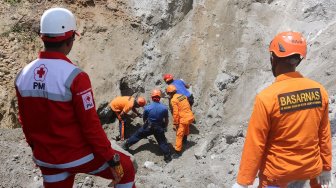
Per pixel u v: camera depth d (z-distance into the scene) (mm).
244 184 3139
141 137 8797
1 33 9445
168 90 9180
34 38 9641
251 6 11234
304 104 3059
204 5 11336
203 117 9805
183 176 8070
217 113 9594
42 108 2969
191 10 11320
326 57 9414
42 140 3047
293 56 3104
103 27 10336
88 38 10102
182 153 9008
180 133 8867
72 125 3018
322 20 10703
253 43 10586
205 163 8383
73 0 10328
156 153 9148
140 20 10703
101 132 3021
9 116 8617
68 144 3027
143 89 10102
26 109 3039
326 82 8609
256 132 3066
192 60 10562
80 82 2928
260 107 3053
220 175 7871
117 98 9188
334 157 5617
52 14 3020
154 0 10898
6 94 8742
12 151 7328
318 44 10039
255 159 3090
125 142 8883
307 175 3172
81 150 3082
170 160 8836
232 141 8680
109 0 10719
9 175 6773
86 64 9750
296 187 3551
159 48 10617
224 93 9875
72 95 2924
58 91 2908
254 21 10992
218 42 10734
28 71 3008
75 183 6988
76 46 9906
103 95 9477
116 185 3385
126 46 10336
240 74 10141
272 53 3240
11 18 9672
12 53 9250
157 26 10797
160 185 7629
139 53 10359
